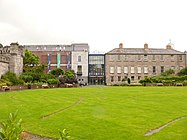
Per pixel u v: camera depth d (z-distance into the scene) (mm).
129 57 76000
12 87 40562
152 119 15109
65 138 4477
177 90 36312
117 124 13711
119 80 75562
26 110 18453
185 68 69000
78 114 16703
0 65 44344
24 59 60375
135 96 28438
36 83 48969
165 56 75875
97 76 79125
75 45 81750
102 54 79750
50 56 78125
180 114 16891
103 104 21703
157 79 61312
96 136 11445
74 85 55219
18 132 3963
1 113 17156
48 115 16641
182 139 10984
